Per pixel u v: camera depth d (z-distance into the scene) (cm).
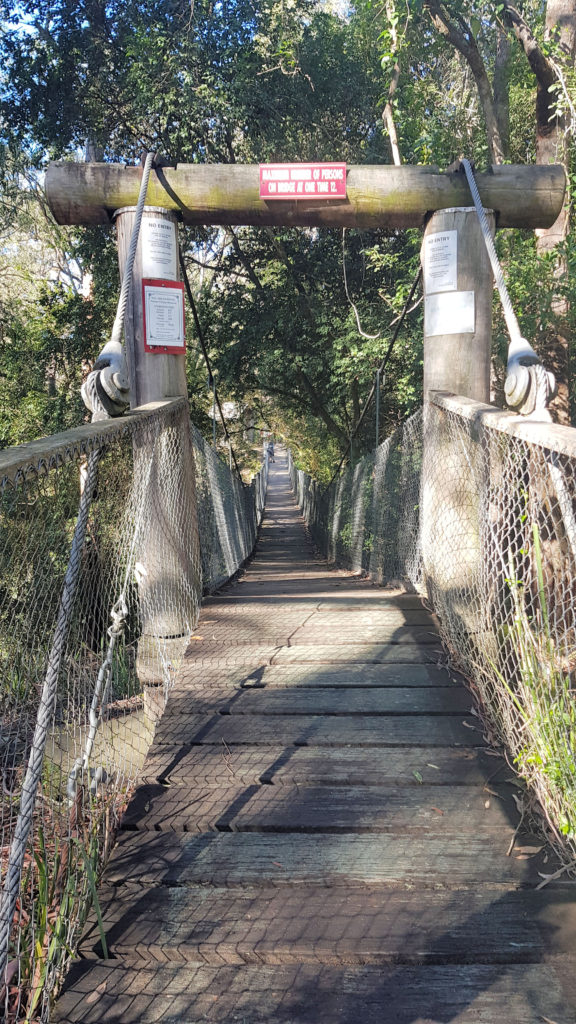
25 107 1227
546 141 700
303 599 466
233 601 465
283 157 1217
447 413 375
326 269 1344
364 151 1255
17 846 148
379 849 204
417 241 852
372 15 901
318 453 2256
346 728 274
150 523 352
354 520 872
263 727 276
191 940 170
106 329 1333
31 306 1560
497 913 177
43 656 177
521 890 185
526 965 163
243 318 1412
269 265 1432
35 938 157
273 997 156
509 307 313
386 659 339
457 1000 153
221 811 222
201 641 370
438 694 302
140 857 203
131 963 167
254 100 1120
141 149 1291
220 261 1460
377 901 183
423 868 194
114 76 1215
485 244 389
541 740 214
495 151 777
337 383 1362
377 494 658
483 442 294
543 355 672
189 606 393
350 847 205
